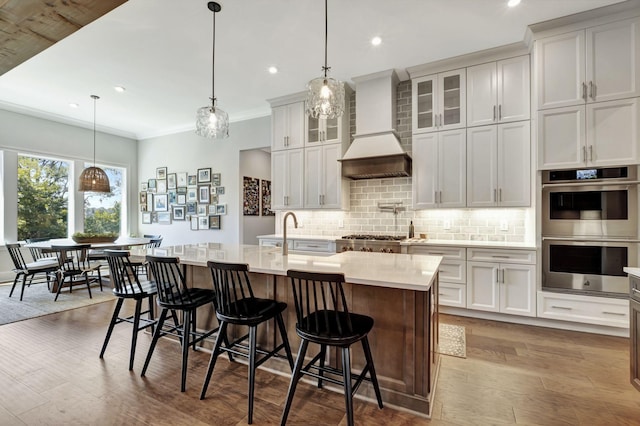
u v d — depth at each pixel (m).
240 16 2.75
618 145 2.73
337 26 2.92
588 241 2.87
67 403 1.89
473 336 2.88
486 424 1.71
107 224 6.51
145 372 2.24
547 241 3.03
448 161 3.63
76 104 5.01
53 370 2.28
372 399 1.92
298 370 1.70
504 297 3.20
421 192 3.78
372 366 1.79
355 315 1.88
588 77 2.82
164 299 2.18
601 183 2.80
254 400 1.92
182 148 6.39
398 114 4.20
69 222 5.89
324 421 1.73
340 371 1.83
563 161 2.92
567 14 2.77
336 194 4.32
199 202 6.16
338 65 3.71
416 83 3.82
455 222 3.95
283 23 2.86
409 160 3.94
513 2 2.60
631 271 1.89
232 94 4.61
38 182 5.49
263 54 3.43
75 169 5.93
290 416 1.77
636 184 2.71
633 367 1.92
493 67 3.41
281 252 2.79
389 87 3.92
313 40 3.16
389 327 1.90
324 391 2.02
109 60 3.55
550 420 1.74
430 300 1.89
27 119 5.28
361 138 4.04
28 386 2.07
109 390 2.03
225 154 5.87
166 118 5.76
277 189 4.78
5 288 4.68
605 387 2.06
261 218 6.48
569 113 2.90
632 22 2.68
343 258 2.40
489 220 3.78
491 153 3.42
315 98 2.46
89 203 6.20
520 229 3.62
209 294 2.34
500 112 3.38
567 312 2.94
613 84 2.75
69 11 1.45
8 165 5.07
